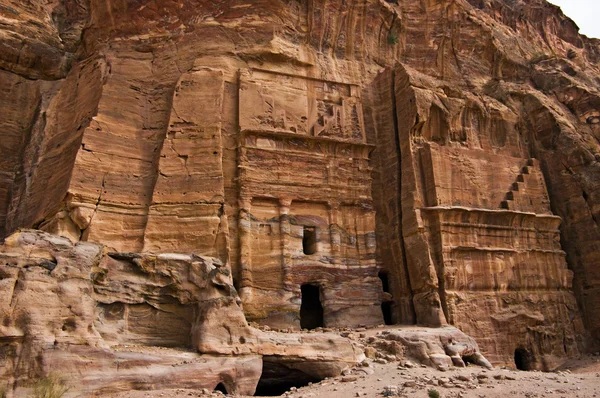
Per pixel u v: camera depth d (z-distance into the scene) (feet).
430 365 49.32
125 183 56.70
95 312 40.09
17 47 76.18
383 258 66.39
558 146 77.61
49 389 32.07
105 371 36.27
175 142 58.65
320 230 62.39
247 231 58.03
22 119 73.87
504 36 92.79
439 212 63.98
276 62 67.77
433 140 71.05
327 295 59.93
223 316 42.70
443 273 62.03
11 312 34.91
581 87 86.17
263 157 61.87
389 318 65.82
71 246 39.58
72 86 68.13
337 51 73.41
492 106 77.20
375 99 73.26
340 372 44.73
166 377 37.73
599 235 71.20
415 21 80.84
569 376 46.91
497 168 72.84
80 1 94.17
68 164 57.67
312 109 67.92
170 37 66.18
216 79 62.49
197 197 56.34
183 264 45.16
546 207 73.72
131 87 62.13
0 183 68.80
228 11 67.92
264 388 46.62
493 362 61.41
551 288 69.36
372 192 68.59
